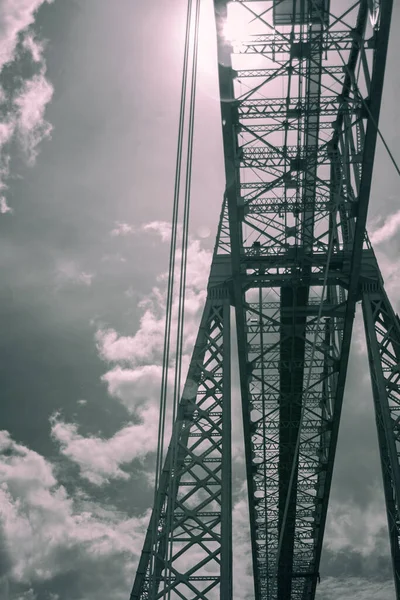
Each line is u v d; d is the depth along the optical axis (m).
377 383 48.34
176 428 44.69
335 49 44.22
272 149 46.88
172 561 43.16
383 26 39.84
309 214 52.28
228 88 44.53
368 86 43.75
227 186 45.81
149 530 45.16
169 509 42.78
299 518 60.88
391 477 48.66
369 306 51.12
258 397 54.91
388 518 48.28
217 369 50.59
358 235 47.00
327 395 57.81
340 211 50.59
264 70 44.78
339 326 55.38
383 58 41.00
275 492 59.53
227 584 42.56
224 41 42.88
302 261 50.22
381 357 49.50
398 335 50.50
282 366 54.34
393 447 46.53
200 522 45.00
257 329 53.06
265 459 57.59
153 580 41.41
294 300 51.22
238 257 48.72
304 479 58.69
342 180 47.59
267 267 50.69
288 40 44.09
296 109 45.62
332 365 52.84
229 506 44.97
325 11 43.81
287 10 45.62
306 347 56.66
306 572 64.25
